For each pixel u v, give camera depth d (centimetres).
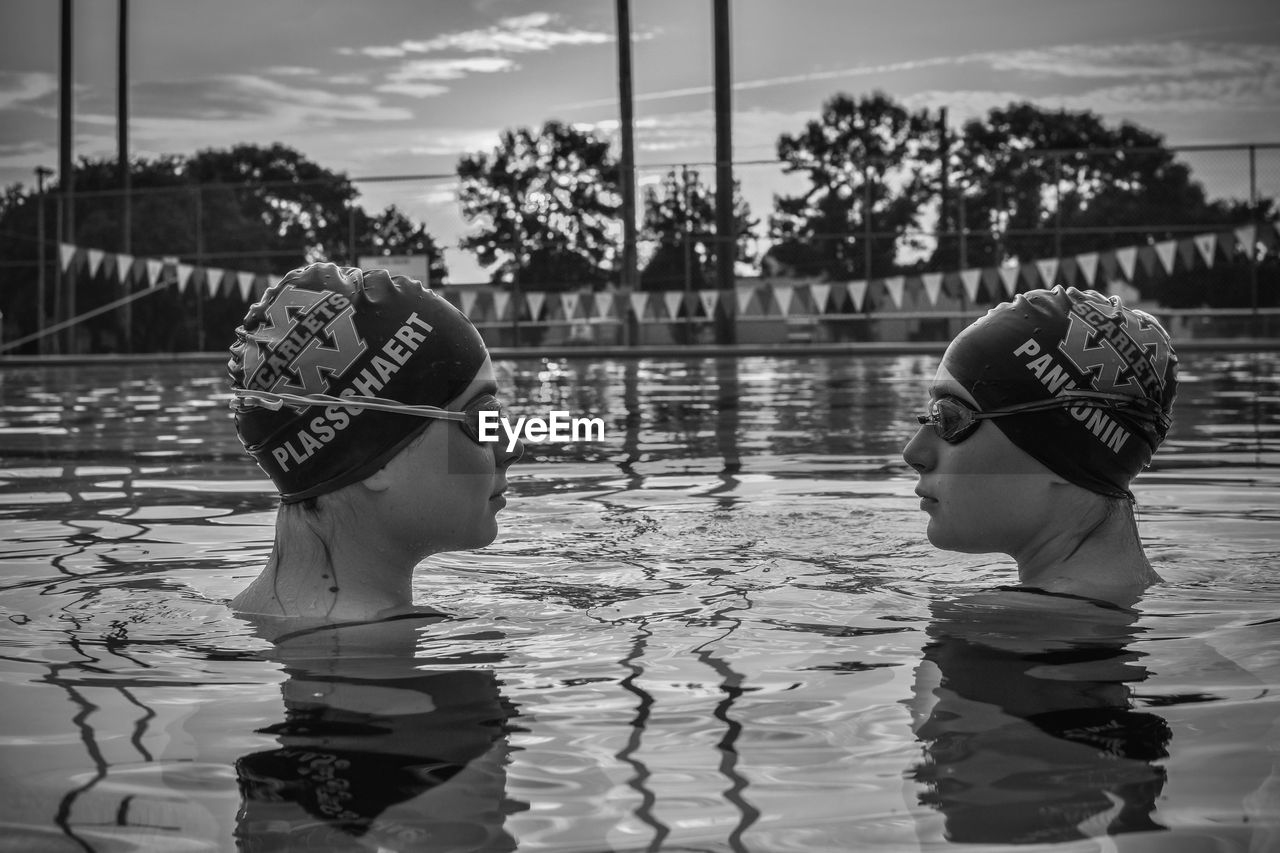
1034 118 2573
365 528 191
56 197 1725
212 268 1700
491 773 118
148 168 2638
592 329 1652
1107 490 205
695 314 1647
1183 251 1525
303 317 188
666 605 198
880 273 1620
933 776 116
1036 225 1577
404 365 186
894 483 370
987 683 148
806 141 2647
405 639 174
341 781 116
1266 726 130
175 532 288
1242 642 169
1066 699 141
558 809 108
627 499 338
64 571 235
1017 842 101
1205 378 937
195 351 1706
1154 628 178
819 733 129
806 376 1083
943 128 2612
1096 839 101
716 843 101
